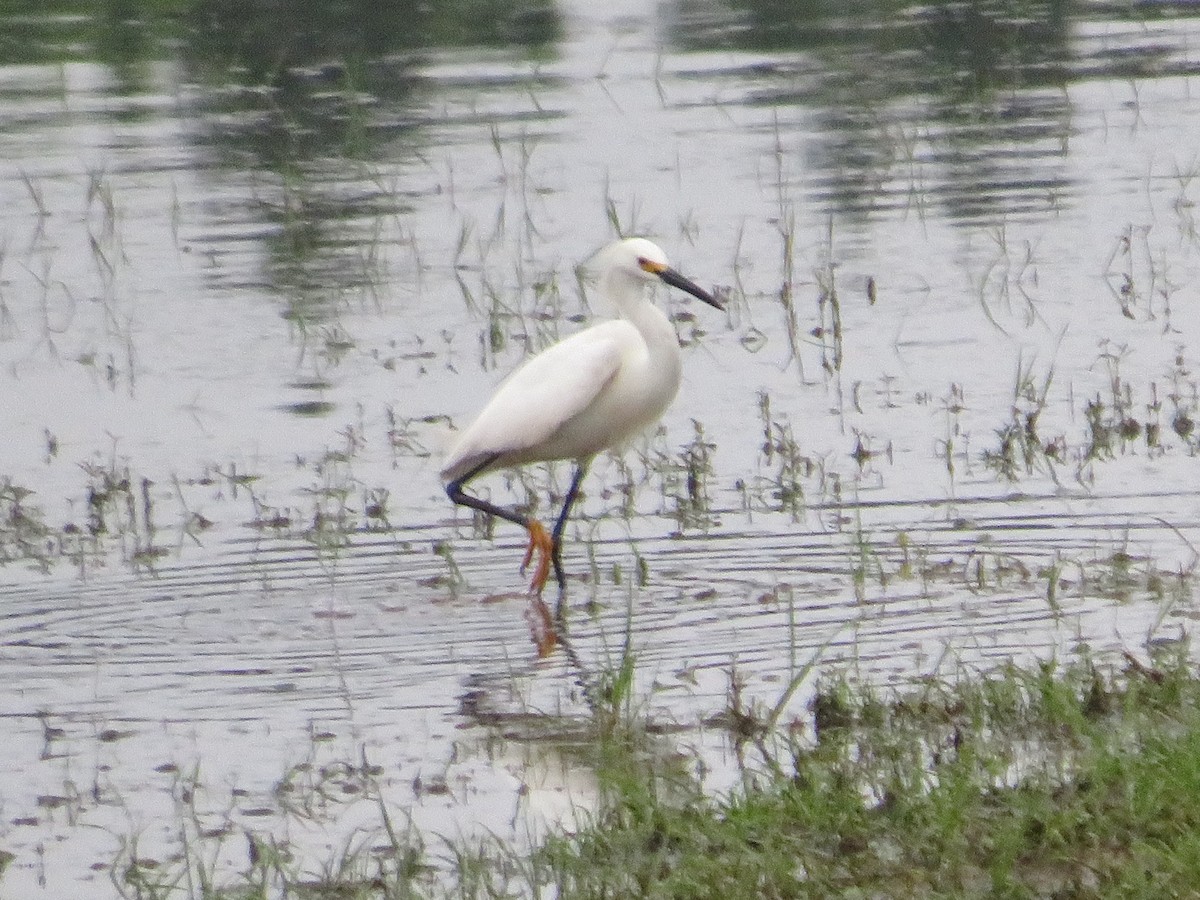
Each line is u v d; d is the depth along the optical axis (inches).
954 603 446.0
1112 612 431.8
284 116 974.4
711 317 695.7
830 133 925.8
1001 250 743.1
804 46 1106.1
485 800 358.0
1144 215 780.6
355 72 1031.6
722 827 318.3
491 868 325.7
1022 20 1151.6
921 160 880.3
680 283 502.6
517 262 753.0
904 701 375.9
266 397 634.2
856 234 774.5
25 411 632.4
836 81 1024.9
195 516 538.0
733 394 622.8
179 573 501.4
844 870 300.0
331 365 660.7
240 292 735.7
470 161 890.7
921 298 700.7
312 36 1138.0
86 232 808.3
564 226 796.0
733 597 462.3
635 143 914.1
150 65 1082.1
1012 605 441.4
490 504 493.0
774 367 644.7
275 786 369.4
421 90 1021.2
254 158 908.0
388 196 843.4
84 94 1026.1
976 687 372.2
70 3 1226.0
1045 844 295.6
